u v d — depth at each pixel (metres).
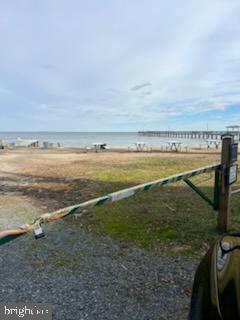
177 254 3.62
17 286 2.95
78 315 2.46
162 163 13.34
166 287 2.86
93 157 17.67
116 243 4.04
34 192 7.76
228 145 3.99
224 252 2.01
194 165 12.34
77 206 2.25
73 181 9.23
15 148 30.45
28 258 3.60
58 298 2.72
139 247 3.88
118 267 3.32
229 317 1.58
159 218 5.06
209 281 1.88
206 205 5.79
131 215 5.28
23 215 5.60
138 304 2.59
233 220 4.77
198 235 4.20
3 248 3.90
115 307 2.56
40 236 1.89
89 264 3.41
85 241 4.14
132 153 21.28
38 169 12.35
